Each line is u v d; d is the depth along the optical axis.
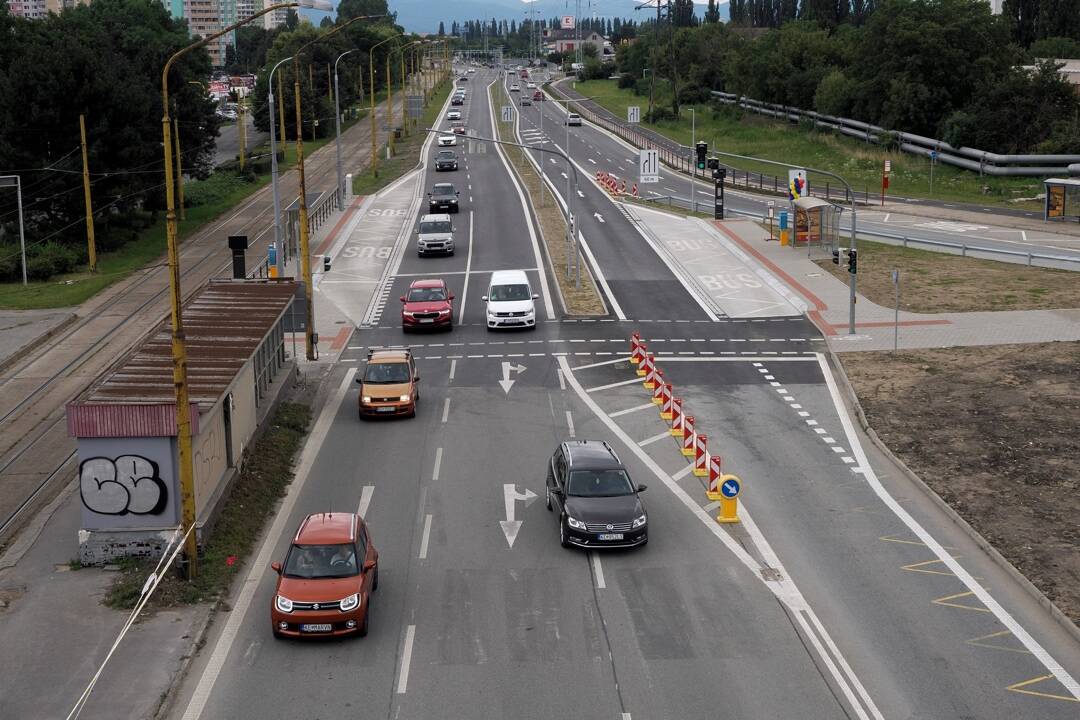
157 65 85.38
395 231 72.50
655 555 23.33
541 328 47.12
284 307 35.69
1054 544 23.36
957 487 27.14
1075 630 19.28
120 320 49.97
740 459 29.89
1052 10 144.88
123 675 17.97
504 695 17.33
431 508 26.38
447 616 20.39
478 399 36.34
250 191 96.38
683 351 42.56
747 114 143.00
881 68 117.56
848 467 29.12
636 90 179.12
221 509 24.80
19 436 33.62
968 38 113.69
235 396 27.14
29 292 56.84
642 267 59.94
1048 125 104.06
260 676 18.11
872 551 23.42
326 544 20.23
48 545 23.81
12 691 17.44
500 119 148.75
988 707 16.80
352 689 17.61
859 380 37.44
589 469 24.72
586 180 95.88
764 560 22.98
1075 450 29.59
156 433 22.52
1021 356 39.66
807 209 62.81
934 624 19.86
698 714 16.66
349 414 34.97
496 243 67.50
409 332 46.66
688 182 98.19
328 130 137.88
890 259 60.12
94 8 126.56
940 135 109.69
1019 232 69.62
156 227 78.38
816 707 16.84
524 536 24.52
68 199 67.00
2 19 83.38
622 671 18.11
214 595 21.20
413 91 179.62
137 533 22.78
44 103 66.56
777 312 49.03
